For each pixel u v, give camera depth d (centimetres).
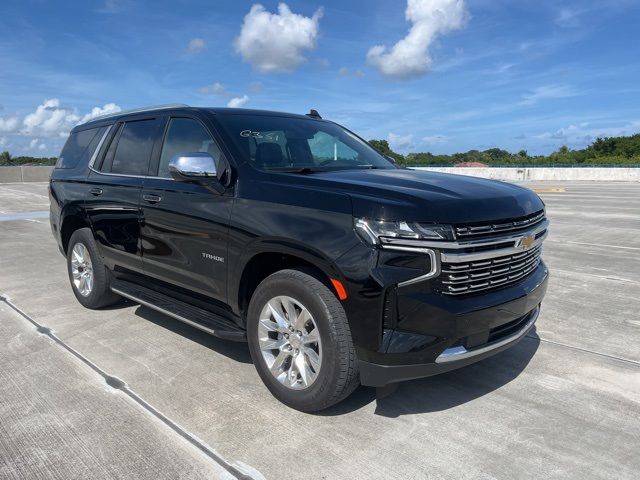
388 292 280
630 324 488
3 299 574
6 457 278
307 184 326
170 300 430
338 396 306
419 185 322
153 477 261
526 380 370
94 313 523
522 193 348
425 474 264
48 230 1137
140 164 454
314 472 266
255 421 314
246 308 362
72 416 319
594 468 270
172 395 347
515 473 265
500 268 311
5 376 376
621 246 901
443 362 287
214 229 360
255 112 443
